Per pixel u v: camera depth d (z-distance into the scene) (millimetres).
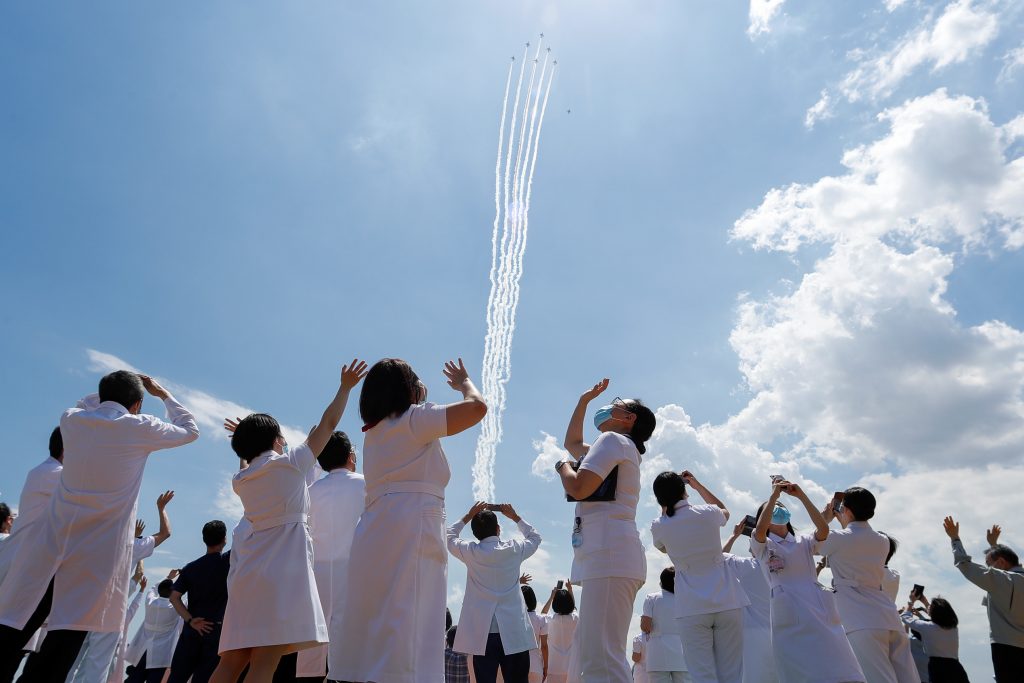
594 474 5410
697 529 7266
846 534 8023
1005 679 8789
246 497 5227
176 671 7633
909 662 7859
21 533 6984
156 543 9172
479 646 8594
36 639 7145
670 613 10703
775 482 7664
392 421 4816
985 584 8969
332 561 6887
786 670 6996
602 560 5371
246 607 4871
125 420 6188
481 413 4746
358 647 4348
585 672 5273
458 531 9195
